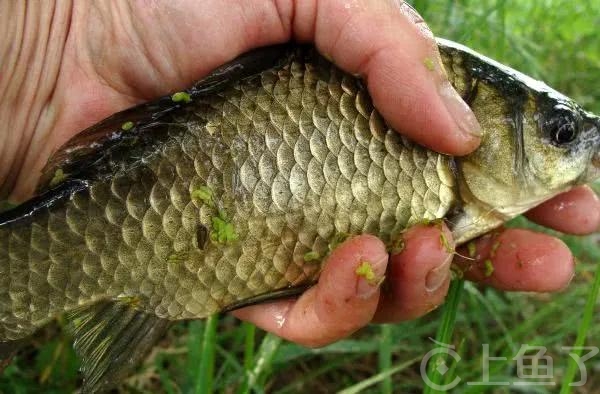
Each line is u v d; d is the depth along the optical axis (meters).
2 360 0.20
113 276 0.19
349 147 0.20
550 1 0.51
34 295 0.19
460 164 0.22
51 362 0.27
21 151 0.25
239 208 0.19
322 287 0.20
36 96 0.24
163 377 0.27
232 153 0.19
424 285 0.21
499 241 0.25
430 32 0.21
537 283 0.24
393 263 0.21
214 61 0.23
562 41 0.47
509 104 0.22
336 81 0.21
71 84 0.24
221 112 0.20
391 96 0.20
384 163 0.21
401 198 0.21
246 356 0.24
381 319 0.23
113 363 0.21
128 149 0.19
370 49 0.20
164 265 0.19
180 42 0.23
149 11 0.23
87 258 0.19
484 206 0.22
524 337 0.31
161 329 0.21
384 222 0.21
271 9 0.22
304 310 0.21
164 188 0.19
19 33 0.23
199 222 0.19
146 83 0.24
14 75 0.24
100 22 0.24
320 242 0.20
